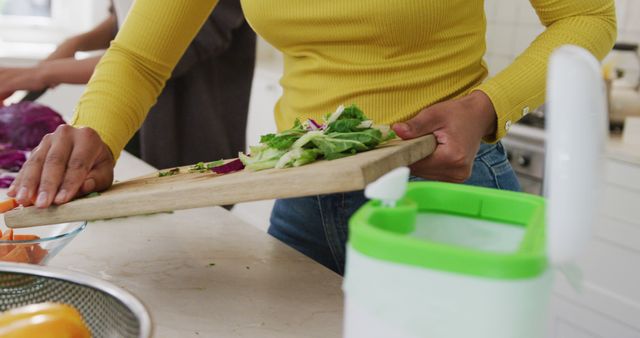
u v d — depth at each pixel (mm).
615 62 2678
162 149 2129
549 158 442
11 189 1012
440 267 451
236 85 2207
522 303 450
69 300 745
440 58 1127
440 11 1074
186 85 2107
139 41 1239
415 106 1134
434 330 458
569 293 2488
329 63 1159
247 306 918
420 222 572
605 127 451
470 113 973
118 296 681
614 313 2383
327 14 1105
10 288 760
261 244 1153
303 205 1259
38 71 2039
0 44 3955
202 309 905
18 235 1005
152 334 610
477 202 591
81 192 1027
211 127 2170
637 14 2826
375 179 759
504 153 1241
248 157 991
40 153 1041
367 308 479
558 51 449
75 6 4148
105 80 1210
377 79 1135
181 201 865
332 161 827
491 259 442
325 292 970
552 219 442
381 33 1096
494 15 3326
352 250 493
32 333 635
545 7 1102
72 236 951
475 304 448
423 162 926
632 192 2293
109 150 1126
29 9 4090
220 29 1968
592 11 1083
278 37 1200
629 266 2336
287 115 1258
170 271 1029
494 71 3371
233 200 821
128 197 913
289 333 847
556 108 431
